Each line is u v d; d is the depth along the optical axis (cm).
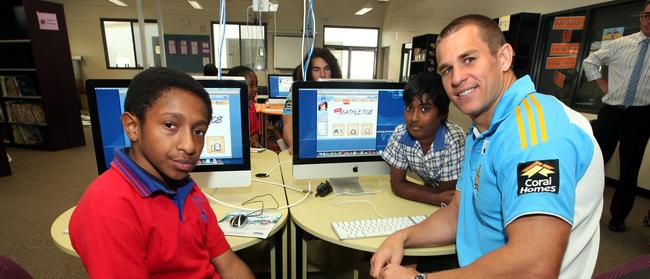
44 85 442
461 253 96
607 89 249
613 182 338
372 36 872
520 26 414
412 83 124
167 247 75
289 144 212
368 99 138
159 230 74
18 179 346
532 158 68
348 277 157
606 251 222
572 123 72
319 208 127
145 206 72
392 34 812
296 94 131
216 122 123
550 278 64
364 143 142
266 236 105
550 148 68
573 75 377
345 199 136
